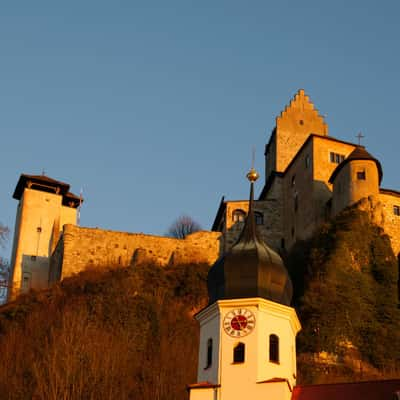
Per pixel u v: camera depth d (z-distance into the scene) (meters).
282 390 40.16
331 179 83.25
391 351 66.69
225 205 94.06
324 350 65.56
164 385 62.28
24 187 101.50
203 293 79.12
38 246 96.50
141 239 89.38
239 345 42.16
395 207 80.44
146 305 73.38
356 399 40.62
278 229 93.25
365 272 72.81
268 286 44.41
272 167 104.12
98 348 64.50
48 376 60.28
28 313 75.25
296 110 106.06
